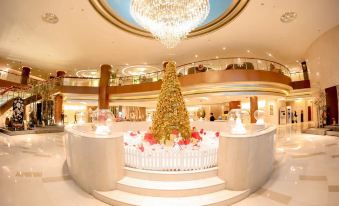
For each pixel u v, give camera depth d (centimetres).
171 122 497
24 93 1509
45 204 309
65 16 1002
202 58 1593
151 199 311
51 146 777
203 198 314
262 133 375
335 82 1154
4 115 1471
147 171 356
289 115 2200
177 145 457
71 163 398
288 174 437
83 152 351
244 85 1183
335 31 1093
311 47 1316
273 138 424
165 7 593
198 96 1298
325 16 982
